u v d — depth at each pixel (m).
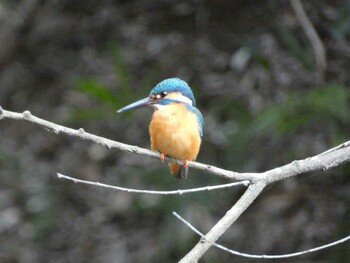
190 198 11.58
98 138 5.70
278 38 12.22
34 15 15.35
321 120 10.88
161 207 11.94
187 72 13.20
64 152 15.18
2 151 15.24
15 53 15.74
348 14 11.02
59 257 14.16
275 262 12.29
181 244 11.52
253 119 11.43
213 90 12.83
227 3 12.73
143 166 13.72
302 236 12.18
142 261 13.29
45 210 14.52
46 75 15.70
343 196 11.54
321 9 11.70
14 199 14.81
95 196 14.54
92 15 15.07
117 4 14.73
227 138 11.91
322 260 11.95
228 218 5.64
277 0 12.23
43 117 15.41
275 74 12.16
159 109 6.71
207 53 13.21
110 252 13.73
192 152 6.64
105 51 15.13
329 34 11.61
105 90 11.67
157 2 13.93
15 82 15.81
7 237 14.50
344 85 11.25
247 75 12.51
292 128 10.18
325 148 11.48
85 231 14.28
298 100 10.03
